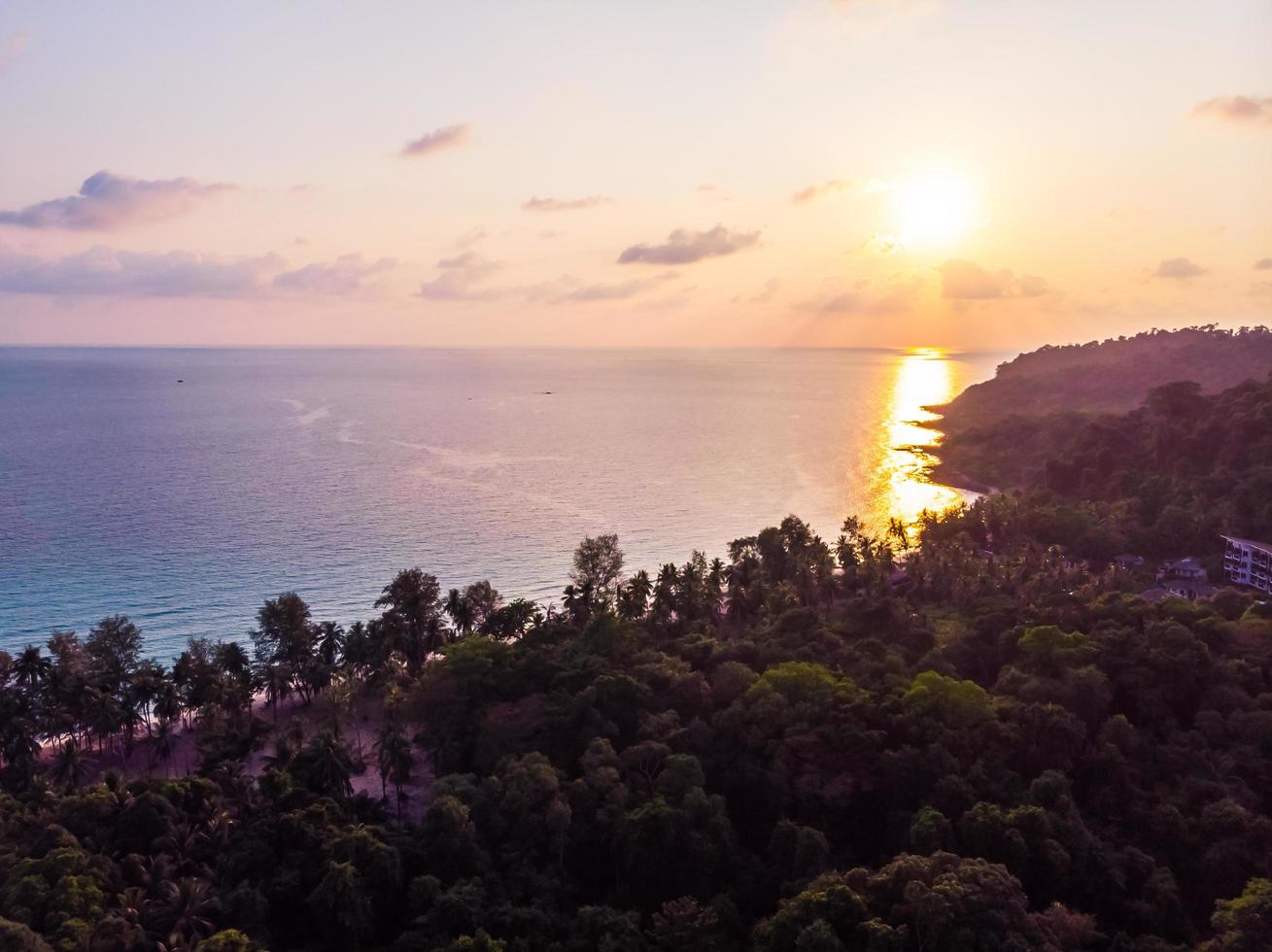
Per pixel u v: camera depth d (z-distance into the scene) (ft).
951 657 484.33
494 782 353.10
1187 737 392.47
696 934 284.41
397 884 313.12
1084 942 280.10
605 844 340.80
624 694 415.44
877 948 259.80
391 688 448.65
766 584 605.31
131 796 348.59
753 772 367.45
